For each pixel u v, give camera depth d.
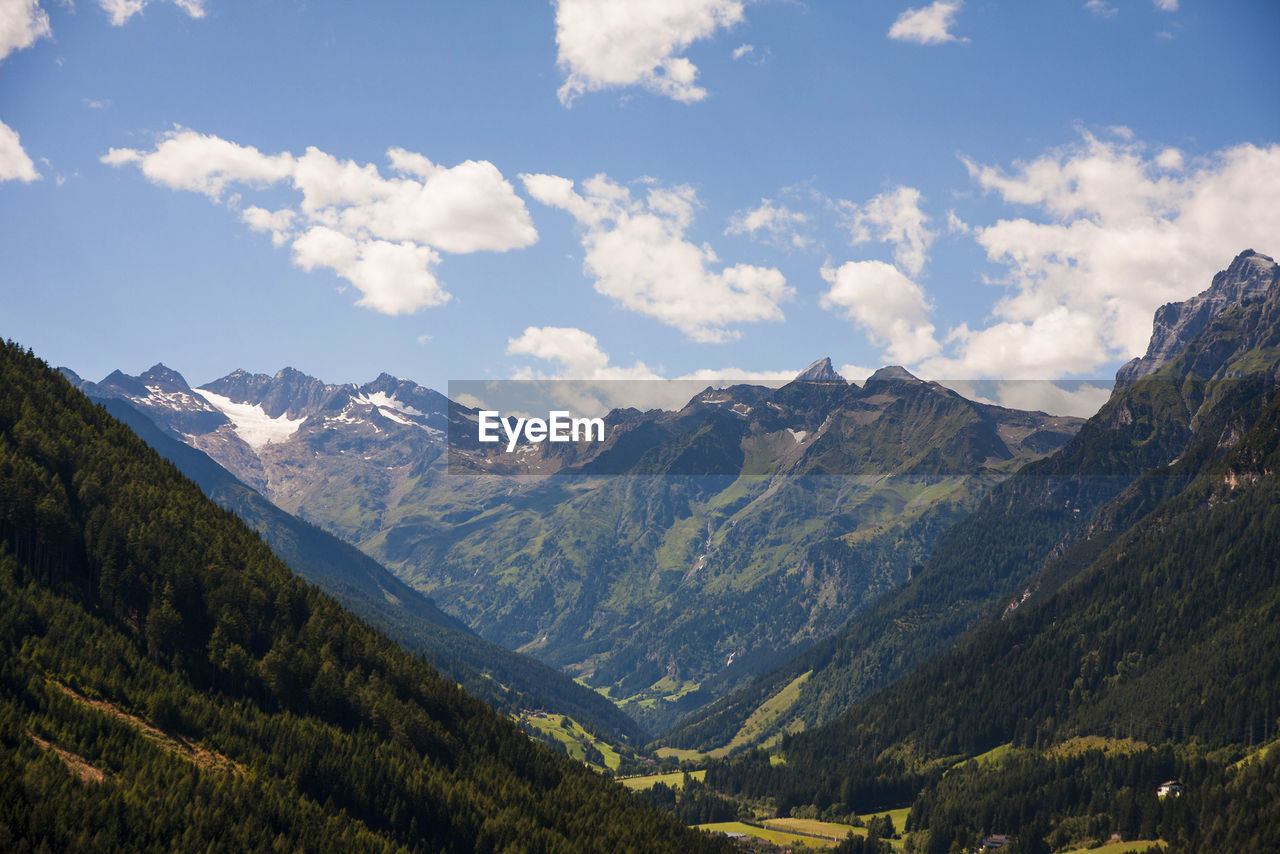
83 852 188.00
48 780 196.62
